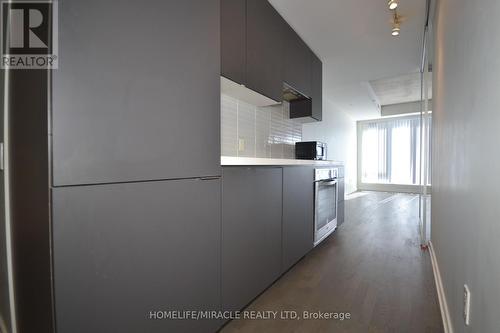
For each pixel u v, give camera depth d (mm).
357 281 1963
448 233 1533
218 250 1312
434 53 2293
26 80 830
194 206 1156
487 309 785
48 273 720
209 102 1230
